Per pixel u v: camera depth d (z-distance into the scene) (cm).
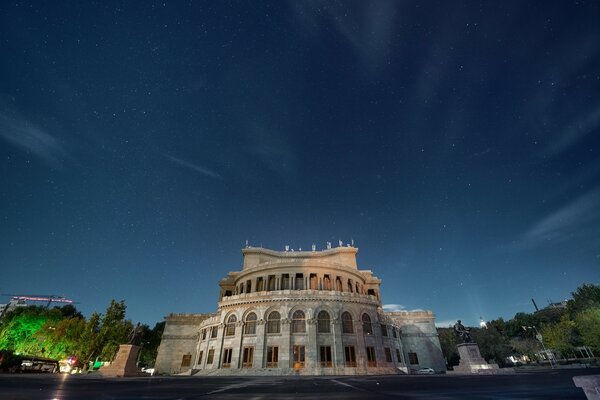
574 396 1038
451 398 1094
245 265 7144
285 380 2755
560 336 7425
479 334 7981
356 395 1300
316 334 4581
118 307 6469
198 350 5522
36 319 6962
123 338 6431
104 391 1490
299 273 5753
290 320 4672
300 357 4459
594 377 479
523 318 9894
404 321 6575
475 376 2645
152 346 9212
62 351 6131
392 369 4797
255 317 4888
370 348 4803
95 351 5969
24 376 2842
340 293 5012
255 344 4625
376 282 7419
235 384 2178
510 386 1534
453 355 8438
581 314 6456
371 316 5075
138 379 2803
